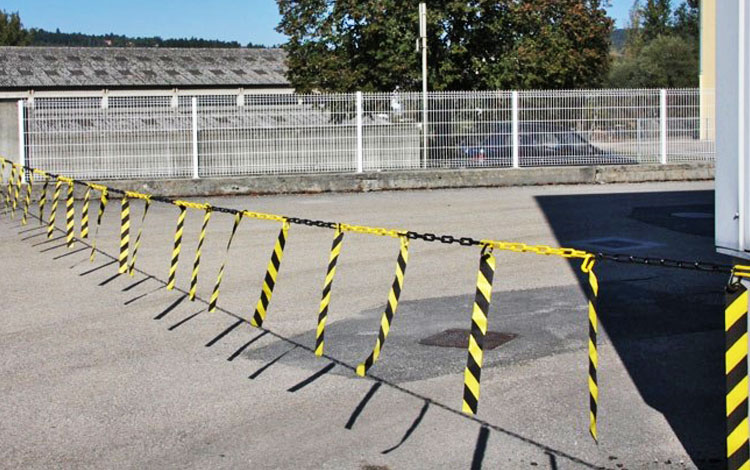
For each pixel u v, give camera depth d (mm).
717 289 9141
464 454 4953
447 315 8234
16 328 7996
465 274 10172
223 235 13344
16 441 5285
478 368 4539
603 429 5301
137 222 15016
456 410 5668
